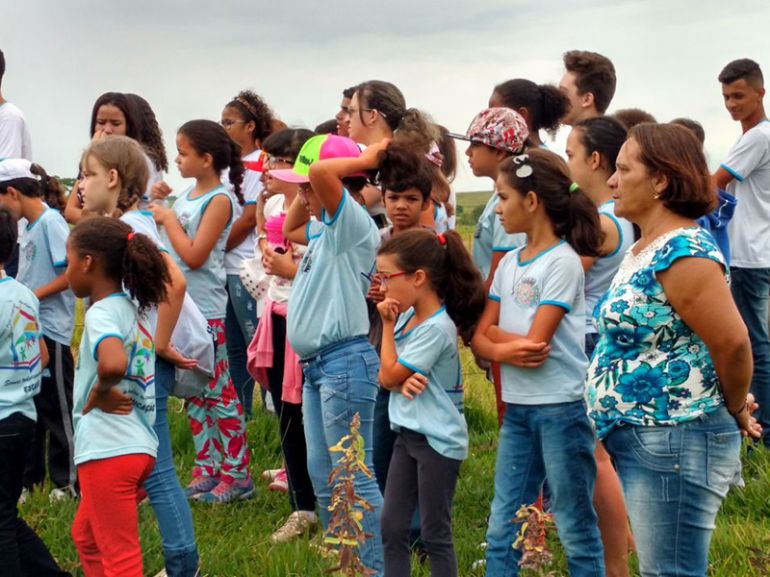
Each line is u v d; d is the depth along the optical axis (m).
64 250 6.31
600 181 5.07
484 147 5.39
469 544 5.46
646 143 3.60
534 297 4.43
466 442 4.61
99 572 4.57
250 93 8.17
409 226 5.14
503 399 4.54
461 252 4.66
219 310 6.65
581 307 4.48
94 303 4.55
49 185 7.02
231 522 6.06
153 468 4.76
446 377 4.62
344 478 3.75
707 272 3.44
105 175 5.22
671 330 3.54
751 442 6.80
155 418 4.88
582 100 6.73
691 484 3.51
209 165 6.72
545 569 4.58
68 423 6.42
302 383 5.70
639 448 3.56
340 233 4.80
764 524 5.66
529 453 4.46
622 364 3.61
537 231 4.51
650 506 3.55
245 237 7.66
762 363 6.96
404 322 4.89
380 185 5.26
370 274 4.96
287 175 4.96
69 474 6.42
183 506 4.93
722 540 5.27
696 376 3.52
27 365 4.88
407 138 5.30
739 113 7.22
